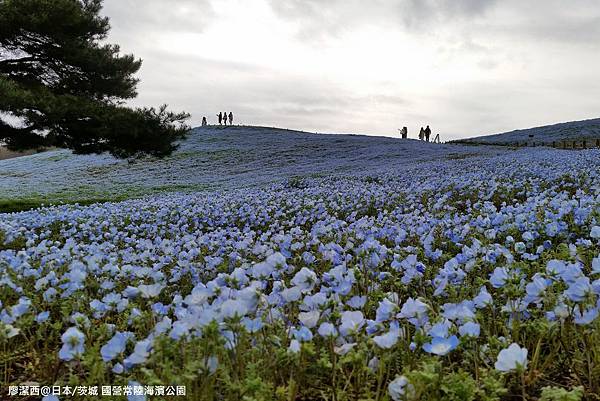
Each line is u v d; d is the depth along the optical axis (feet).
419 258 13.83
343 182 66.18
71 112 64.23
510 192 35.55
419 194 39.75
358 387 6.77
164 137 70.95
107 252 20.62
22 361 9.59
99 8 75.92
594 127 221.25
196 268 15.01
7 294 11.88
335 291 9.02
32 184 107.24
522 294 8.30
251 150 139.23
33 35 67.36
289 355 6.64
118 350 7.16
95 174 118.73
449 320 7.70
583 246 13.29
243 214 35.14
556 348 7.36
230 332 7.09
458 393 5.74
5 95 56.18
